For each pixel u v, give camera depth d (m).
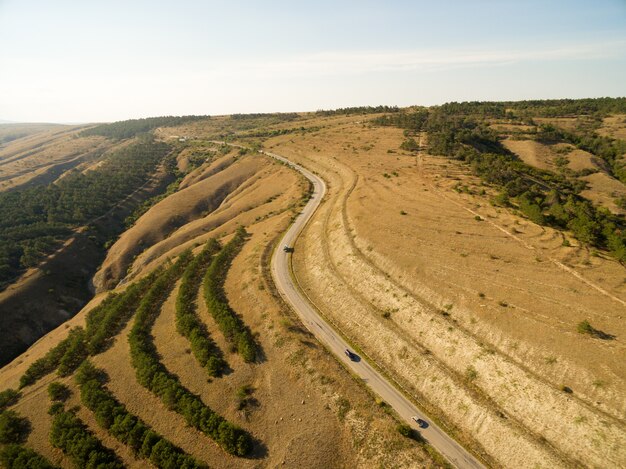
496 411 47.75
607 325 49.94
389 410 51.66
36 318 110.88
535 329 52.09
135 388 62.12
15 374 77.12
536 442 43.41
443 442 47.22
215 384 59.66
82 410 60.19
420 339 59.62
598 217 78.25
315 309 73.50
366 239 81.88
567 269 62.03
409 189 104.62
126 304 87.62
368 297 70.38
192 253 111.25
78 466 50.28
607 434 40.53
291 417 52.84
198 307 79.38
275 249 96.50
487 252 69.56
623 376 43.62
